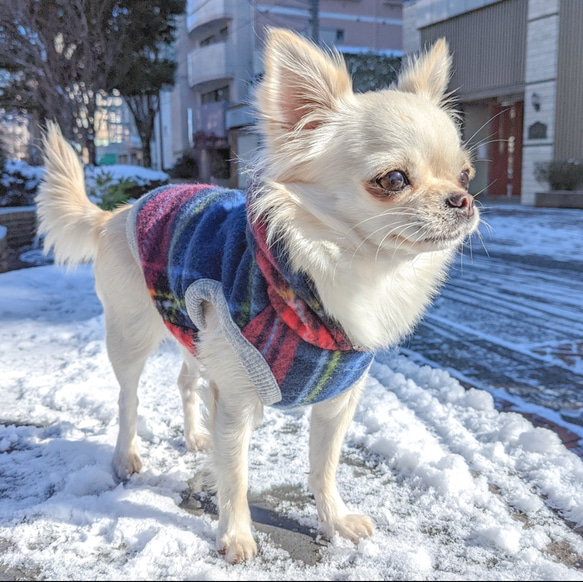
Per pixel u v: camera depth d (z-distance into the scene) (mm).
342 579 313
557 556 329
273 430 494
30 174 2047
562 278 1042
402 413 506
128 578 309
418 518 367
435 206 285
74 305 942
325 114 315
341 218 302
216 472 341
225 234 347
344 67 339
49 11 1680
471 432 474
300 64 320
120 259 422
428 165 301
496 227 1691
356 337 315
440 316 825
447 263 360
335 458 363
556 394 539
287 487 406
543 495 386
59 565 320
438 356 657
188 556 328
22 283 1098
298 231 298
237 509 339
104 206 1620
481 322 792
